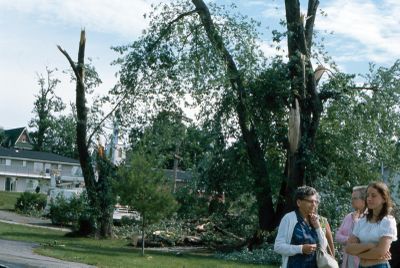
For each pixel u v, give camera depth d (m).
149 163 20.81
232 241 27.19
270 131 24.47
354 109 23.69
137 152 21.48
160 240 26.44
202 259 20.34
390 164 24.28
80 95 27.25
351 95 23.64
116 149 27.78
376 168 23.91
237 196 25.09
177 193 24.95
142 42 26.38
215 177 24.89
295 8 23.33
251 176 24.45
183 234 28.09
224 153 24.62
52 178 51.50
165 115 25.83
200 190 25.05
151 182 20.50
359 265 6.75
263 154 24.62
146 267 16.23
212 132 24.64
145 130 26.12
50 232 29.42
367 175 23.47
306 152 22.61
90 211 27.80
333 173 23.03
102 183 27.67
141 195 20.39
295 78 22.94
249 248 24.33
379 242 6.49
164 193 20.55
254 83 23.77
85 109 27.34
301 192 6.75
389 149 23.75
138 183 20.33
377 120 23.73
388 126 24.00
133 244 25.58
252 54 24.00
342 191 22.39
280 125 24.44
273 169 24.48
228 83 23.30
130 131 27.03
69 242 23.80
